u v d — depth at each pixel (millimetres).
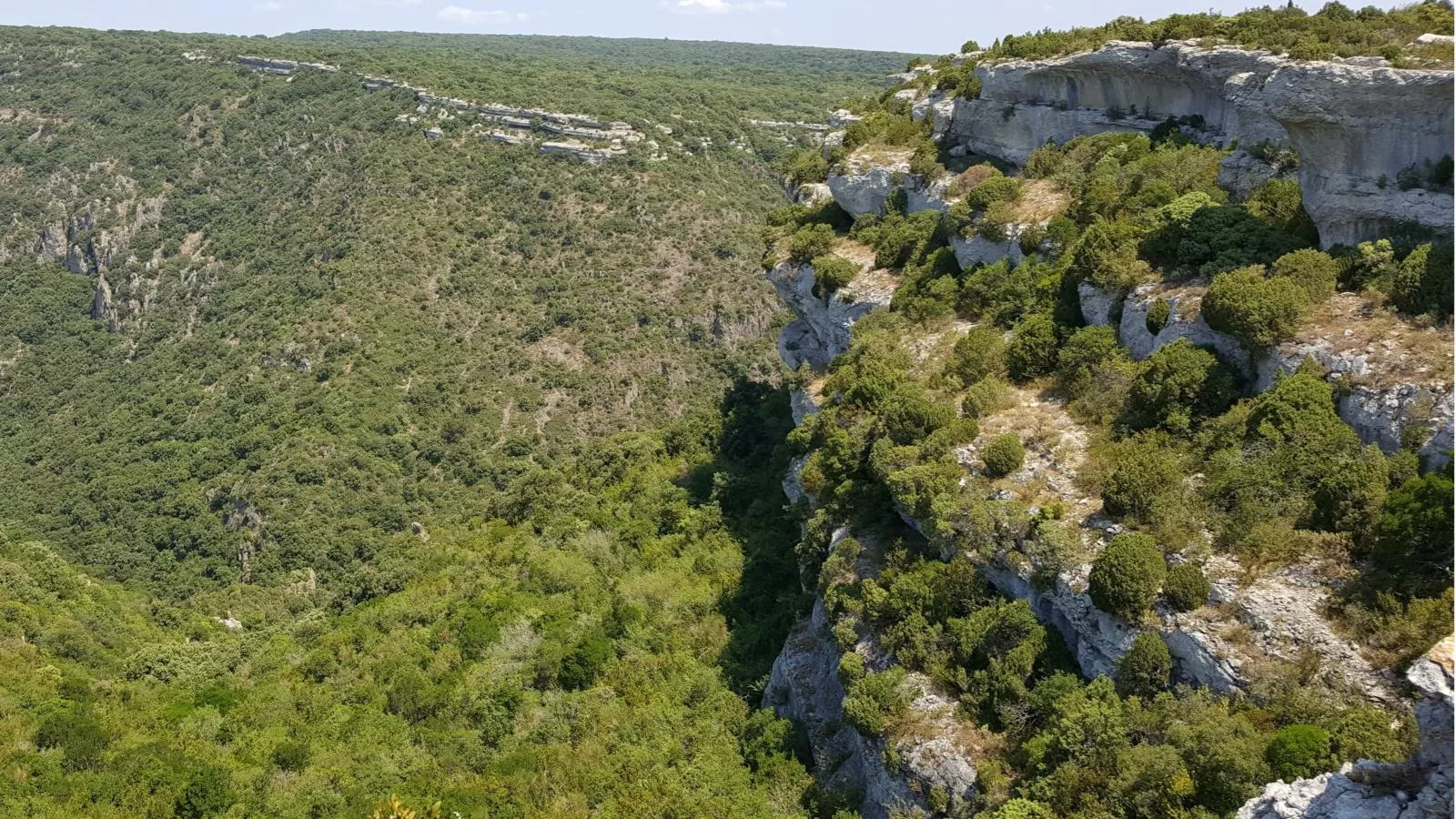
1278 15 35219
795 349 51500
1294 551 20266
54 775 29984
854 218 51312
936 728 22859
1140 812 18156
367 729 35281
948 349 35688
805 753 28688
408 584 54281
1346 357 23156
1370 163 25812
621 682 35219
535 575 47406
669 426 72125
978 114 47250
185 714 37531
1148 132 39562
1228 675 19156
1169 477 22953
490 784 29906
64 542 81625
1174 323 27891
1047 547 23000
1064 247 35625
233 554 77438
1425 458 20578
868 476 31891
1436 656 14367
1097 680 21078
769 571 41031
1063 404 29672
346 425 88438
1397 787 14523
